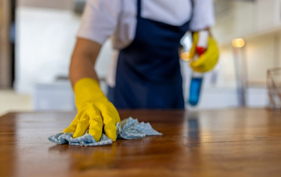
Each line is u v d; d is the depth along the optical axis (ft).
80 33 2.23
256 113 2.57
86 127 1.15
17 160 0.78
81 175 0.64
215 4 9.31
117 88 3.26
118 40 2.85
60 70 10.68
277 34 8.60
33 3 10.22
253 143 1.06
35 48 10.48
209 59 2.77
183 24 2.85
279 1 8.25
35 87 5.14
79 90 1.71
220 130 1.44
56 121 1.80
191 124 1.70
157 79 3.01
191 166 0.72
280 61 8.80
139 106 3.07
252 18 9.31
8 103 10.08
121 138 1.16
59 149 0.93
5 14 13.33
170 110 2.69
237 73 8.58
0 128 1.47
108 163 0.75
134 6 2.52
